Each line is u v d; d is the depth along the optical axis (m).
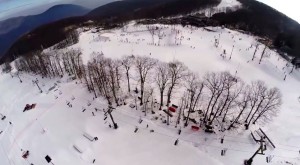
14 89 103.94
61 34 174.00
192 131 66.31
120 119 71.62
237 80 83.25
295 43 144.38
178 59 106.44
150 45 124.56
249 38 139.75
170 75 74.81
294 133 67.81
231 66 106.00
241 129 67.00
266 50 124.81
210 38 134.62
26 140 71.75
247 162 57.88
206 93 77.81
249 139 64.25
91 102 79.94
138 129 67.88
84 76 89.31
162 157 60.22
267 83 97.00
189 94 73.31
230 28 158.00
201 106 74.06
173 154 60.62
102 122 71.38
